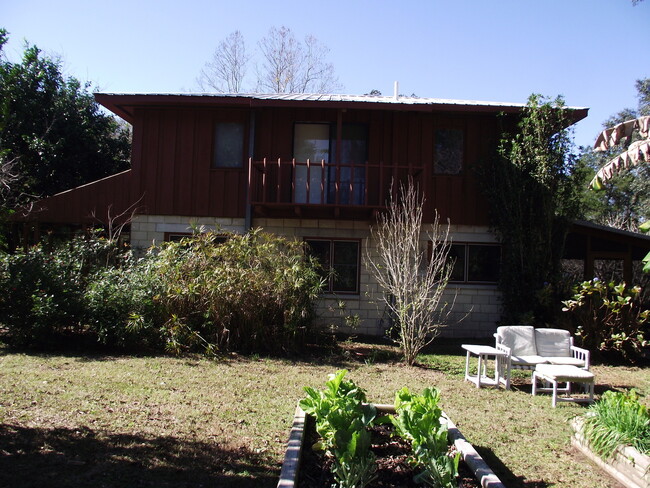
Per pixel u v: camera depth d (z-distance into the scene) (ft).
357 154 43.91
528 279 40.60
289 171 43.29
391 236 33.71
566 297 39.27
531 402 23.84
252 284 32.14
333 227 42.78
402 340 34.60
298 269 32.71
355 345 36.81
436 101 44.47
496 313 42.57
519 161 40.65
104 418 18.93
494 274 42.91
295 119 43.52
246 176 42.86
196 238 34.45
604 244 43.75
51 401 20.49
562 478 15.81
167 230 42.78
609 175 19.21
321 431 14.92
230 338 32.45
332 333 40.65
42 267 31.89
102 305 31.09
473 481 13.97
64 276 32.12
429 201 42.73
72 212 42.73
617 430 16.20
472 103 43.24
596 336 35.76
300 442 15.16
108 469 14.82
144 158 43.14
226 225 42.68
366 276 42.34
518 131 42.83
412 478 14.16
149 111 43.32
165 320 32.22
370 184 43.06
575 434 18.26
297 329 32.83
